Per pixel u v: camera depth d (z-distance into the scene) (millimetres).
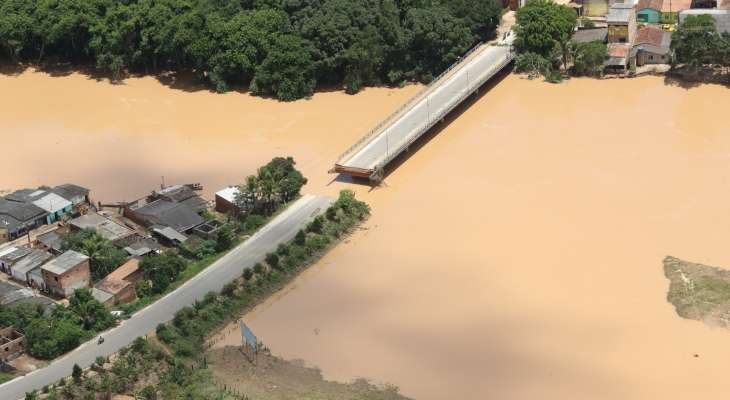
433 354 133500
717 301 140875
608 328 137000
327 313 144000
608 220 164750
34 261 153375
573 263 153125
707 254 153125
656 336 134625
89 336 137000
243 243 161375
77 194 176375
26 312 137375
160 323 138250
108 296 144250
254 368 131375
